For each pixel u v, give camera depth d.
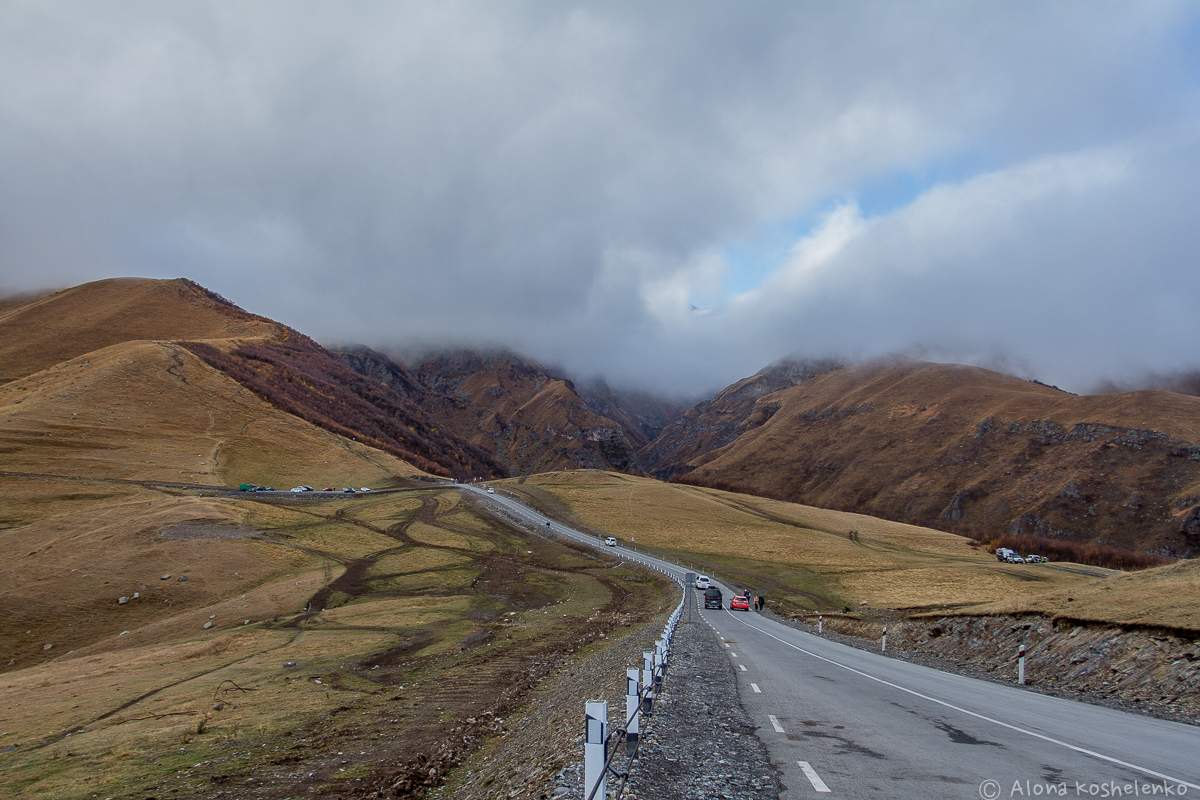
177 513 86.12
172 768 21.77
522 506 139.25
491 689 32.56
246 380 187.62
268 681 35.84
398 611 60.31
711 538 127.00
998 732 13.30
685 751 11.66
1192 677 18.47
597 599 71.50
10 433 119.38
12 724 29.03
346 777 20.11
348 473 149.25
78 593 62.16
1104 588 29.64
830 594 88.00
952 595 87.75
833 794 9.18
